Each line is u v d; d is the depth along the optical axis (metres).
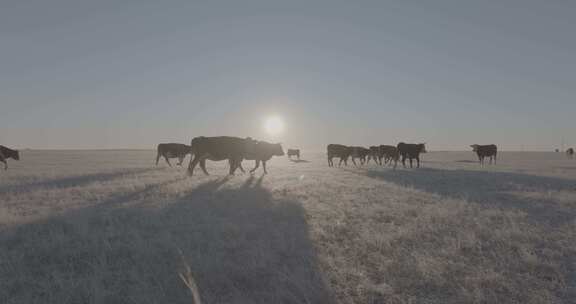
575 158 57.50
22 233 6.61
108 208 8.96
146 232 6.68
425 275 4.58
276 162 44.53
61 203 9.81
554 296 4.05
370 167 29.28
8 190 12.45
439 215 8.16
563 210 9.03
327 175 20.05
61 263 5.20
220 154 19.06
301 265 4.97
